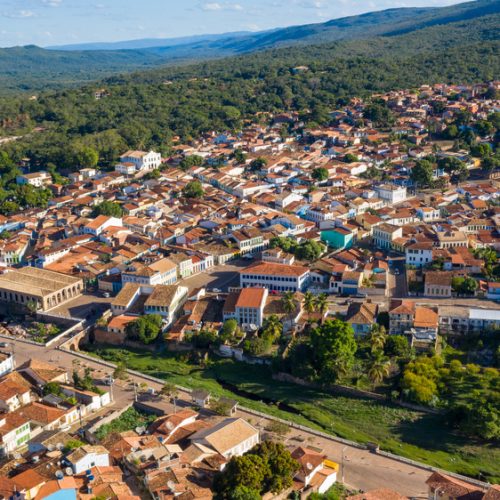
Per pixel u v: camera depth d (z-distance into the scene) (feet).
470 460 553.64
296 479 482.28
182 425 551.59
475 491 462.19
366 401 642.63
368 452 552.00
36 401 602.03
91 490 455.63
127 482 482.69
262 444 493.77
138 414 598.34
